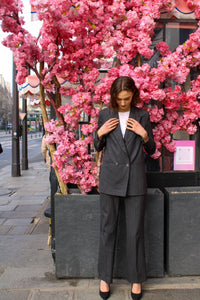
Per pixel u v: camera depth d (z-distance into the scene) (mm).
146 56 2484
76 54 2396
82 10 2277
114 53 2656
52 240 2752
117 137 2133
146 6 2492
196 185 2936
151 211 2465
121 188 2104
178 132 2893
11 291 2326
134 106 2236
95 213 2459
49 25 2199
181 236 2484
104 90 2395
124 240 2471
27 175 9023
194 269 2514
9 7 2213
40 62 2537
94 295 2275
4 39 2260
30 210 4922
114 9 2352
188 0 2732
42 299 2217
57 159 2518
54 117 3051
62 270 2490
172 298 2223
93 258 2486
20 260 2904
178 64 2668
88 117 2791
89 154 2818
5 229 3918
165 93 2668
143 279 2195
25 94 6281
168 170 2922
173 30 2857
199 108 2721
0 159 14289
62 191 2654
